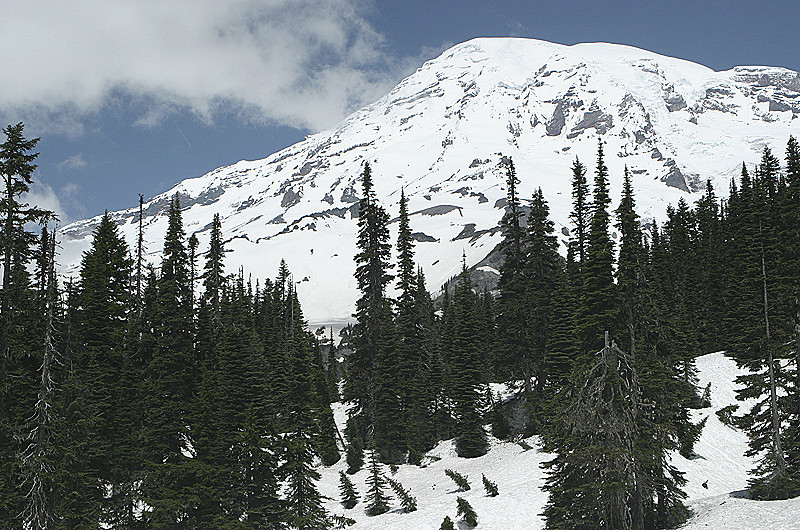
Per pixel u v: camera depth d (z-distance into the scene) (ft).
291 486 123.54
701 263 245.86
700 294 228.84
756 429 112.98
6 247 93.91
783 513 87.35
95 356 117.80
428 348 221.46
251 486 115.03
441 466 171.32
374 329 188.24
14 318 98.07
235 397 121.29
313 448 129.49
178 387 122.42
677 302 219.20
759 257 123.54
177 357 124.47
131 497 106.22
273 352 185.68
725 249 225.76
